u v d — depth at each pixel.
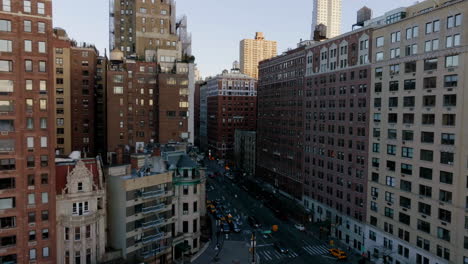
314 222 99.19
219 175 162.12
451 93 58.00
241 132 169.62
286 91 118.06
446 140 58.88
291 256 76.06
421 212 63.84
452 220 57.50
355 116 82.25
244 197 124.69
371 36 76.94
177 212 72.38
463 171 55.75
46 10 55.25
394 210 70.31
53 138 55.47
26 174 53.31
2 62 52.31
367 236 78.06
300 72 108.50
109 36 127.00
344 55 86.56
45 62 55.16
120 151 76.06
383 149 73.31
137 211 62.22
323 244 84.19
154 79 105.12
